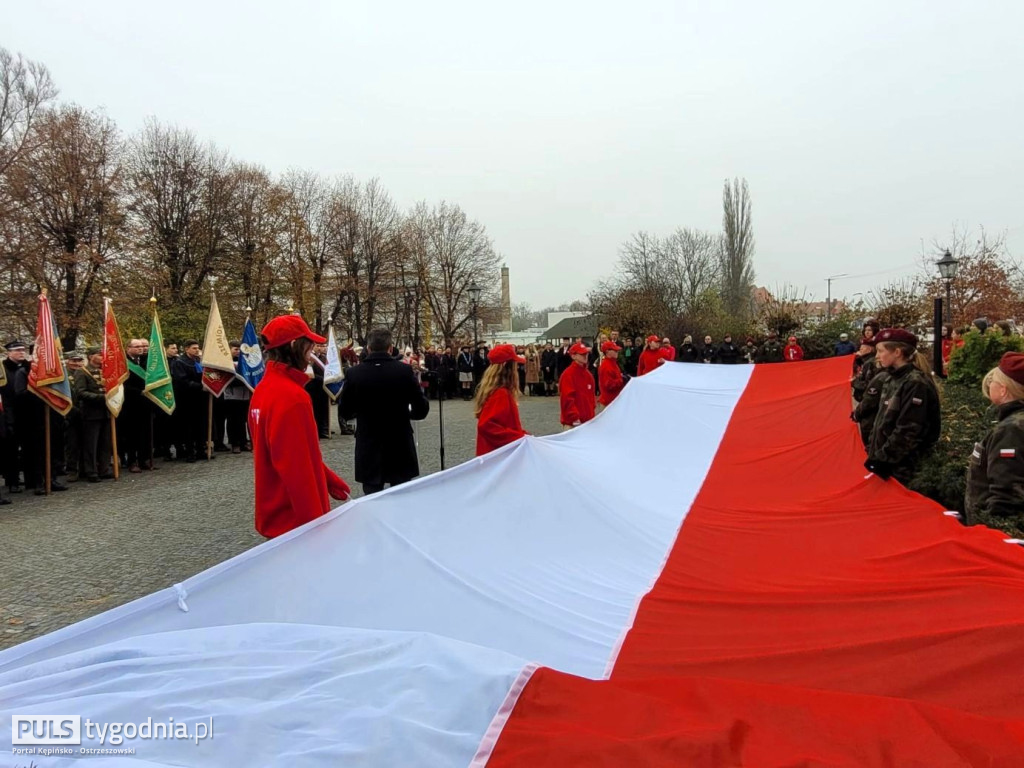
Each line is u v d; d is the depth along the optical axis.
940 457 5.25
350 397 5.43
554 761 1.65
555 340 58.22
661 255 44.88
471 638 2.71
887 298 26.25
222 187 32.31
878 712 1.96
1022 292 30.64
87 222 26.38
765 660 2.52
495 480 4.29
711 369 10.62
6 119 26.11
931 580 3.15
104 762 1.56
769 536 4.46
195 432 11.55
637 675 2.47
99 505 8.31
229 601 2.56
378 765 1.63
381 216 42.09
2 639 4.36
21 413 9.06
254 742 1.69
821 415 8.41
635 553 4.13
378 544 3.13
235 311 31.69
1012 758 1.78
